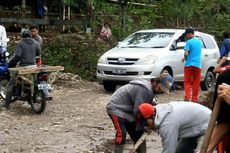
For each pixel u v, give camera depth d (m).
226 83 3.53
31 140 8.19
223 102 3.46
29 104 10.76
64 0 20.52
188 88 11.95
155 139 8.73
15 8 22.34
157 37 14.22
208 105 12.55
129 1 20.25
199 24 26.56
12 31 20.16
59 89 13.46
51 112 10.53
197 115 5.22
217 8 27.16
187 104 5.22
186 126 5.20
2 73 11.51
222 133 3.56
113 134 8.87
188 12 23.03
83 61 15.80
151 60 13.04
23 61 10.74
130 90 6.40
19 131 8.78
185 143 5.55
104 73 13.34
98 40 17.66
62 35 17.69
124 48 13.89
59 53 15.97
